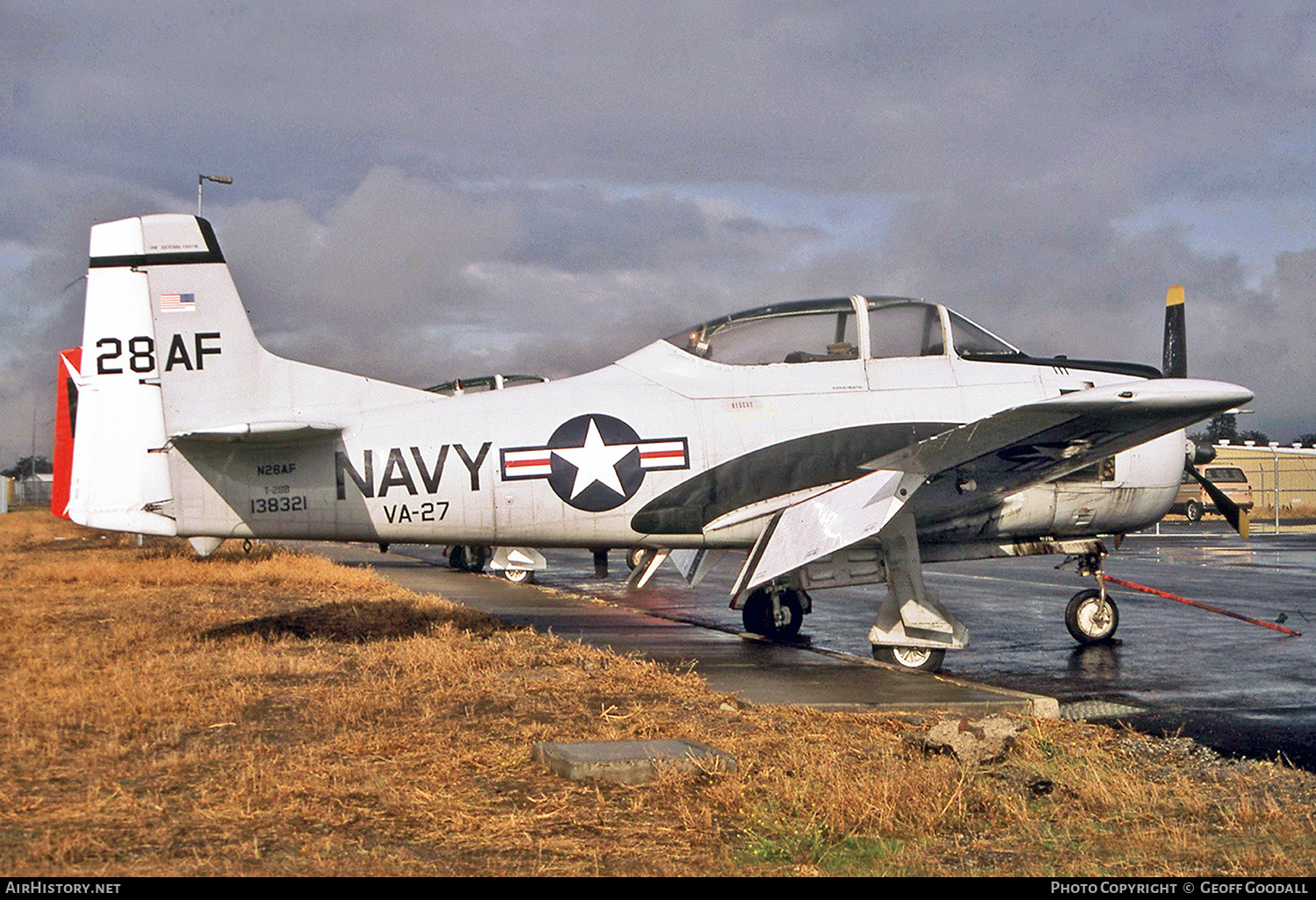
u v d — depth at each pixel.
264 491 9.66
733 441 9.83
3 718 6.12
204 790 4.73
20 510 72.31
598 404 9.91
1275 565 20.77
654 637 11.13
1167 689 8.20
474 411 9.85
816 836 4.20
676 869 3.85
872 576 9.65
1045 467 9.49
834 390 10.04
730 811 4.55
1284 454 47.91
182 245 10.01
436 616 11.61
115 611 12.00
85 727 5.95
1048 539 10.68
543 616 13.25
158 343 9.91
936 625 9.24
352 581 15.77
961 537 10.17
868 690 7.55
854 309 10.23
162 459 9.80
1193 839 4.29
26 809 4.44
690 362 10.13
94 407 9.80
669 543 10.05
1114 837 4.32
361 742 5.66
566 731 6.04
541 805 4.62
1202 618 12.71
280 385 9.99
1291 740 6.31
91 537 33.25
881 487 9.18
